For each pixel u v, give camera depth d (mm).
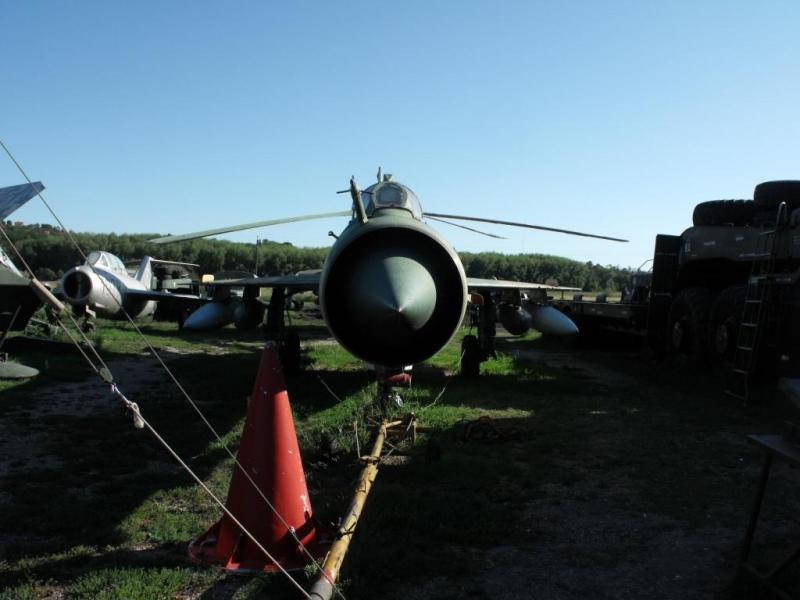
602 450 6637
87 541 4234
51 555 4016
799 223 8945
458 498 5070
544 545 4332
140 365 11891
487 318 10898
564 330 10672
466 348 10789
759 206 10523
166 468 5816
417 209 7535
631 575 3912
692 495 5336
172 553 4102
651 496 5301
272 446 4145
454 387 10023
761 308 9102
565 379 11047
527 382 10555
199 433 6992
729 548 4305
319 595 3266
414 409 8141
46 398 8641
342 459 6156
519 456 6344
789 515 4918
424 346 5895
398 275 5418
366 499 4906
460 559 4059
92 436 6801
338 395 9156
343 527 4059
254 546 3979
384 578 3768
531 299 11531
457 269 5789
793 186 10133
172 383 10008
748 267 11672
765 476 3670
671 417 8164
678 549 4285
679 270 12727
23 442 6504
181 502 4980
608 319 15422
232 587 3684
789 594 3576
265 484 4074
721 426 7699
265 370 4324
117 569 3793
